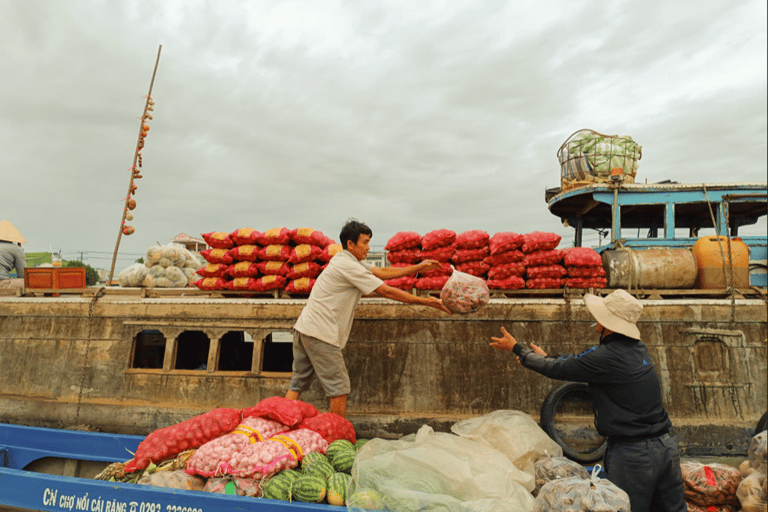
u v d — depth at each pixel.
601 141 5.60
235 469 3.04
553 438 4.23
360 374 4.69
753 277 4.93
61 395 5.14
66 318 5.31
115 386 5.05
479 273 4.76
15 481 3.15
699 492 3.23
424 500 2.68
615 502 2.47
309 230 4.91
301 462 3.21
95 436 4.40
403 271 4.13
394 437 4.50
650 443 2.66
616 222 5.22
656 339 4.53
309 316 3.88
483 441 3.51
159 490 2.88
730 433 4.30
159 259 6.33
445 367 4.63
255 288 4.99
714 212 5.32
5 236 6.45
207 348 6.26
